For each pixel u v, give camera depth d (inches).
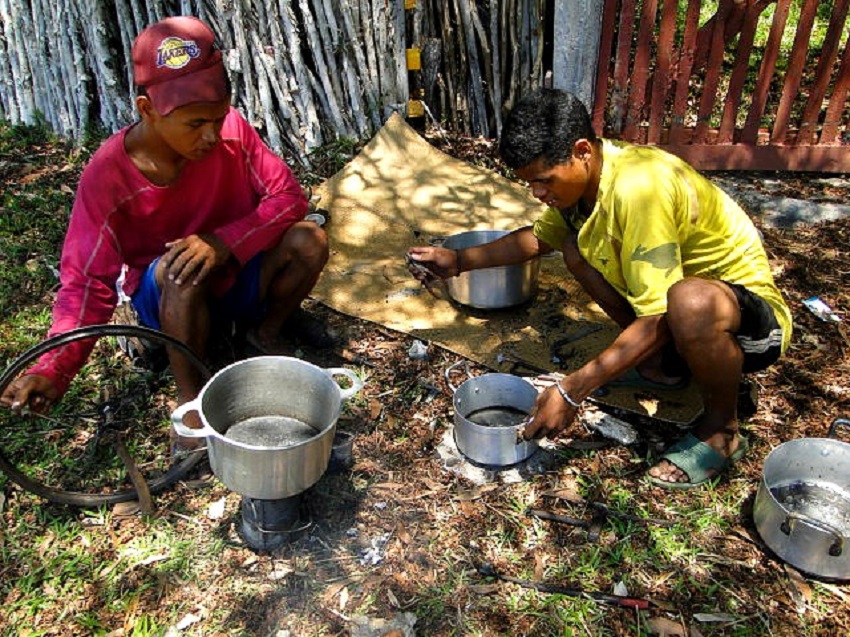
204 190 104.3
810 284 139.9
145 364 120.5
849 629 86.5
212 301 114.0
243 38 159.0
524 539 96.7
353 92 171.9
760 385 118.3
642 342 92.7
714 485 102.4
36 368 91.4
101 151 97.0
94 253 96.8
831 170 169.9
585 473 104.6
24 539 96.1
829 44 158.4
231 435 96.0
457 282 130.3
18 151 177.8
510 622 87.7
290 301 117.5
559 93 93.1
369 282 140.3
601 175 96.3
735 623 87.4
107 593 90.4
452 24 172.2
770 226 156.4
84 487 103.1
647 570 93.0
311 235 111.7
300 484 85.4
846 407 114.1
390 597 90.0
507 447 101.6
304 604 89.4
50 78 177.2
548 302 135.1
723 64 211.9
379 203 158.7
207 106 87.7
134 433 110.2
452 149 176.6
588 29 163.2
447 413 114.0
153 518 98.5
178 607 89.0
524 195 161.5
